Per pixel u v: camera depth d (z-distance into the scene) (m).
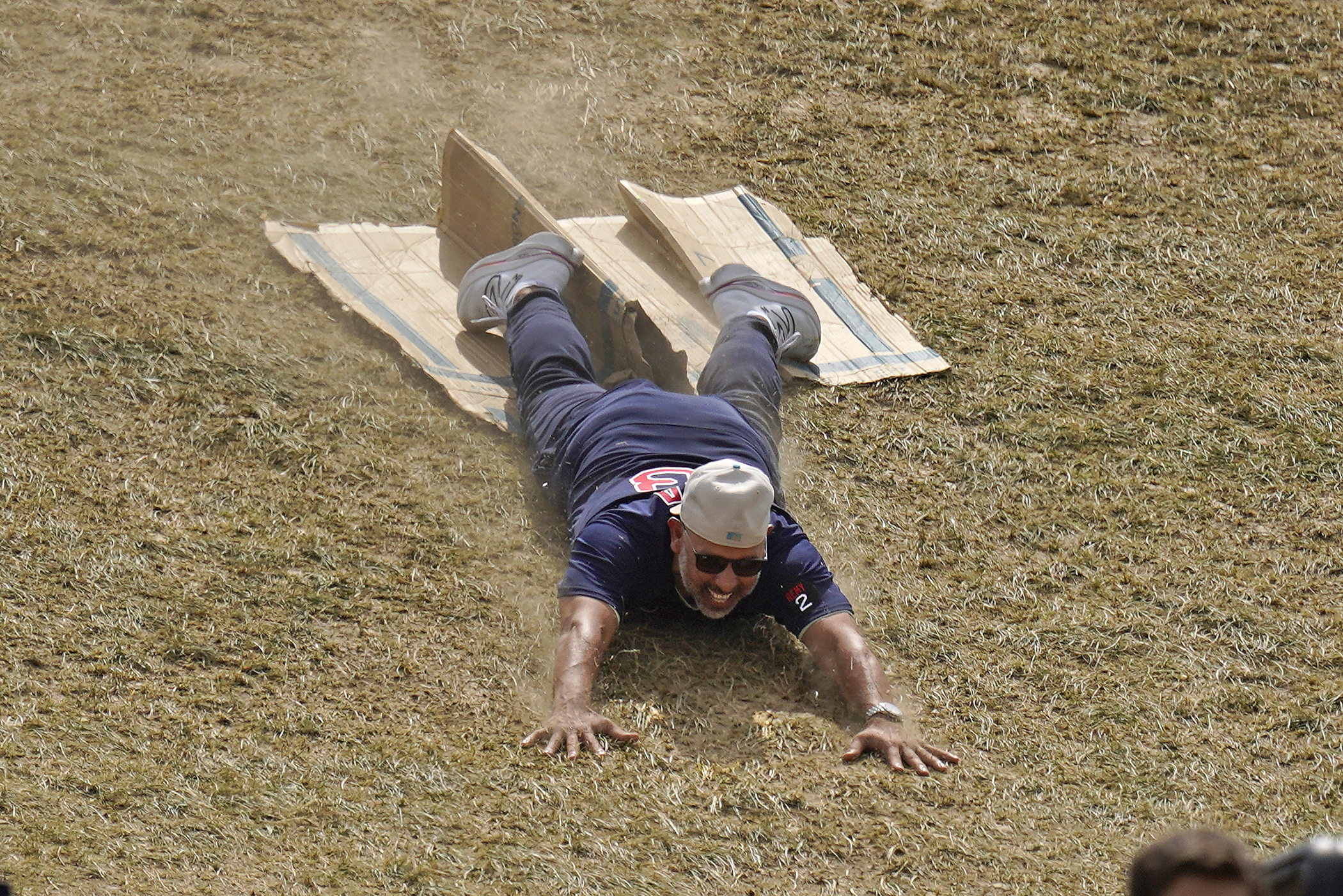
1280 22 40.62
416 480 23.72
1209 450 26.45
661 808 18.00
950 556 23.61
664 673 20.41
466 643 20.64
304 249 28.22
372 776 18.00
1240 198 34.00
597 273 27.03
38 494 21.91
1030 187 33.69
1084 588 23.06
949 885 17.33
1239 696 21.03
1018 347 28.84
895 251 31.27
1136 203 33.56
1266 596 23.06
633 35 37.84
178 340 25.48
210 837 16.72
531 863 16.89
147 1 35.53
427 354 26.28
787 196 32.69
